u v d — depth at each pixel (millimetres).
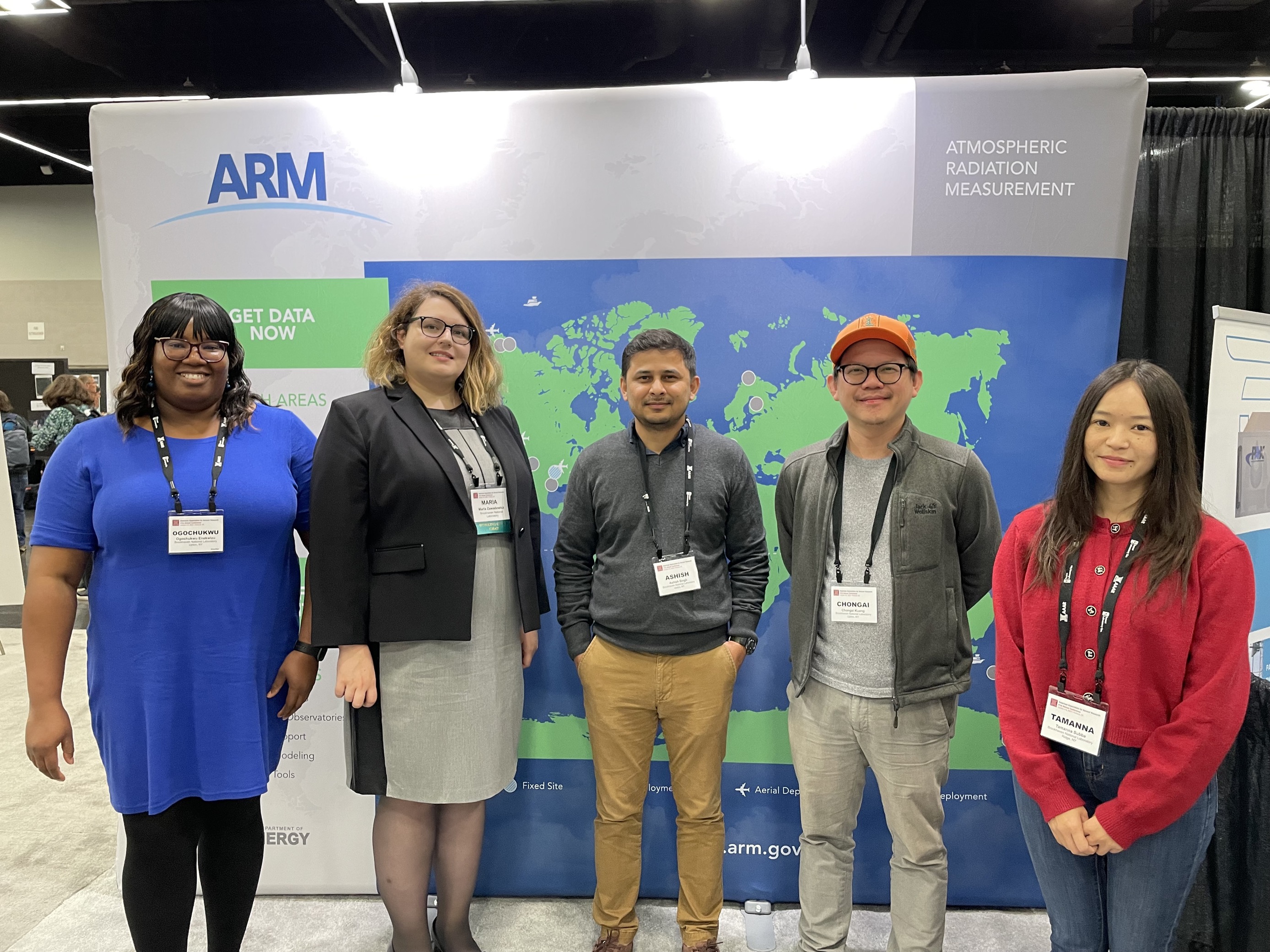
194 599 1326
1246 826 1468
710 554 1658
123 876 1380
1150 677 1104
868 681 1498
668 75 4449
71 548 1324
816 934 1629
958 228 1849
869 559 1503
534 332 1926
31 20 4125
